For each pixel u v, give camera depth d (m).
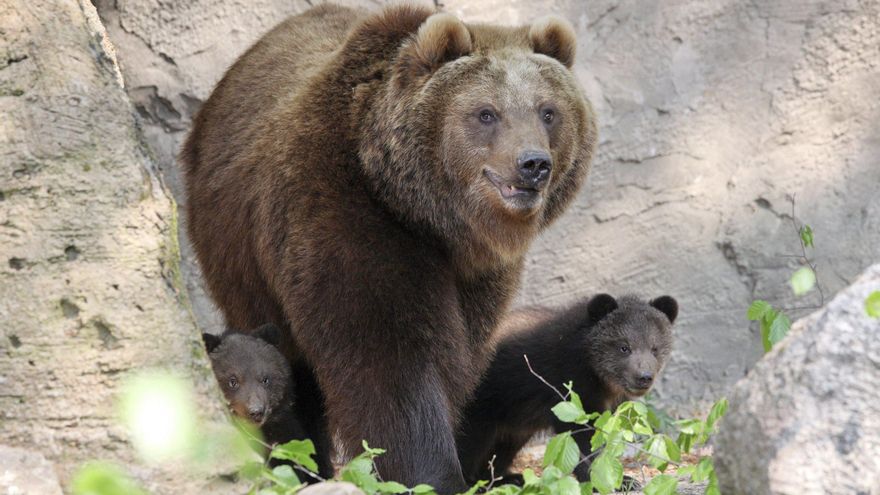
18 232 9.59
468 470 15.38
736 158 18.73
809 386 7.71
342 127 12.05
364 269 11.63
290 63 13.50
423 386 11.74
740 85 18.67
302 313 11.79
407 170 11.94
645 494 9.66
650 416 11.55
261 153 12.53
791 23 18.61
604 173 18.55
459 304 12.57
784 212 18.67
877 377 7.62
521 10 18.12
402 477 11.64
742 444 7.91
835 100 18.59
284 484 8.95
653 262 18.70
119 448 9.16
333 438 13.27
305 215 11.80
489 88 11.91
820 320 7.92
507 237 12.14
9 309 9.38
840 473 7.45
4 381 9.20
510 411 15.41
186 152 14.57
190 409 9.42
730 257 18.77
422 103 11.94
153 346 9.56
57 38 10.25
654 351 15.03
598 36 18.48
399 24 12.42
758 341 18.88
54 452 9.10
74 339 9.41
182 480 9.09
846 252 18.58
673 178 18.69
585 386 15.13
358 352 11.62
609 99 18.48
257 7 17.62
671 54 18.62
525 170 11.46
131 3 17.25
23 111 9.92
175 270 10.09
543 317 15.89
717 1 18.62
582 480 14.32
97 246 9.71
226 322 13.73
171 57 17.42
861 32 18.48
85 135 10.05
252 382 12.03
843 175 18.66
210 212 13.32
